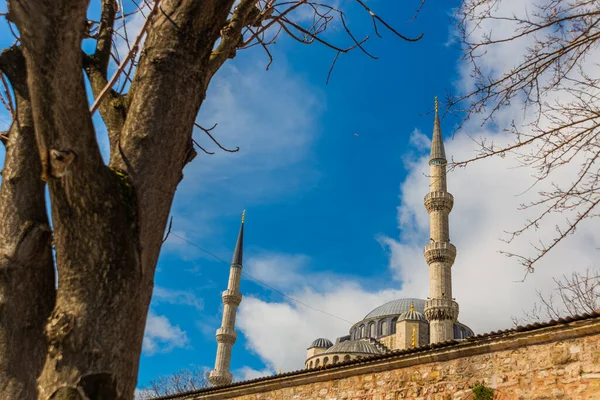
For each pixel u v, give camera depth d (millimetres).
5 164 5270
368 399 17281
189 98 5461
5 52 5555
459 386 15461
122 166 4977
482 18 8664
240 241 79188
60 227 4535
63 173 4348
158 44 5445
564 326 13992
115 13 7301
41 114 4270
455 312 51375
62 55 4148
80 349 4297
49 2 4023
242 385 20656
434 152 60500
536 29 8477
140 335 4703
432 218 57188
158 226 5059
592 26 8133
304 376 19125
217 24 5676
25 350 4676
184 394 22484
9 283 4758
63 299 4480
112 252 4551
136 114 5219
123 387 4406
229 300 73188
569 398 13414
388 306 77125
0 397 4461
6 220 5004
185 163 5824
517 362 14695
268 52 8398
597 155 8336
